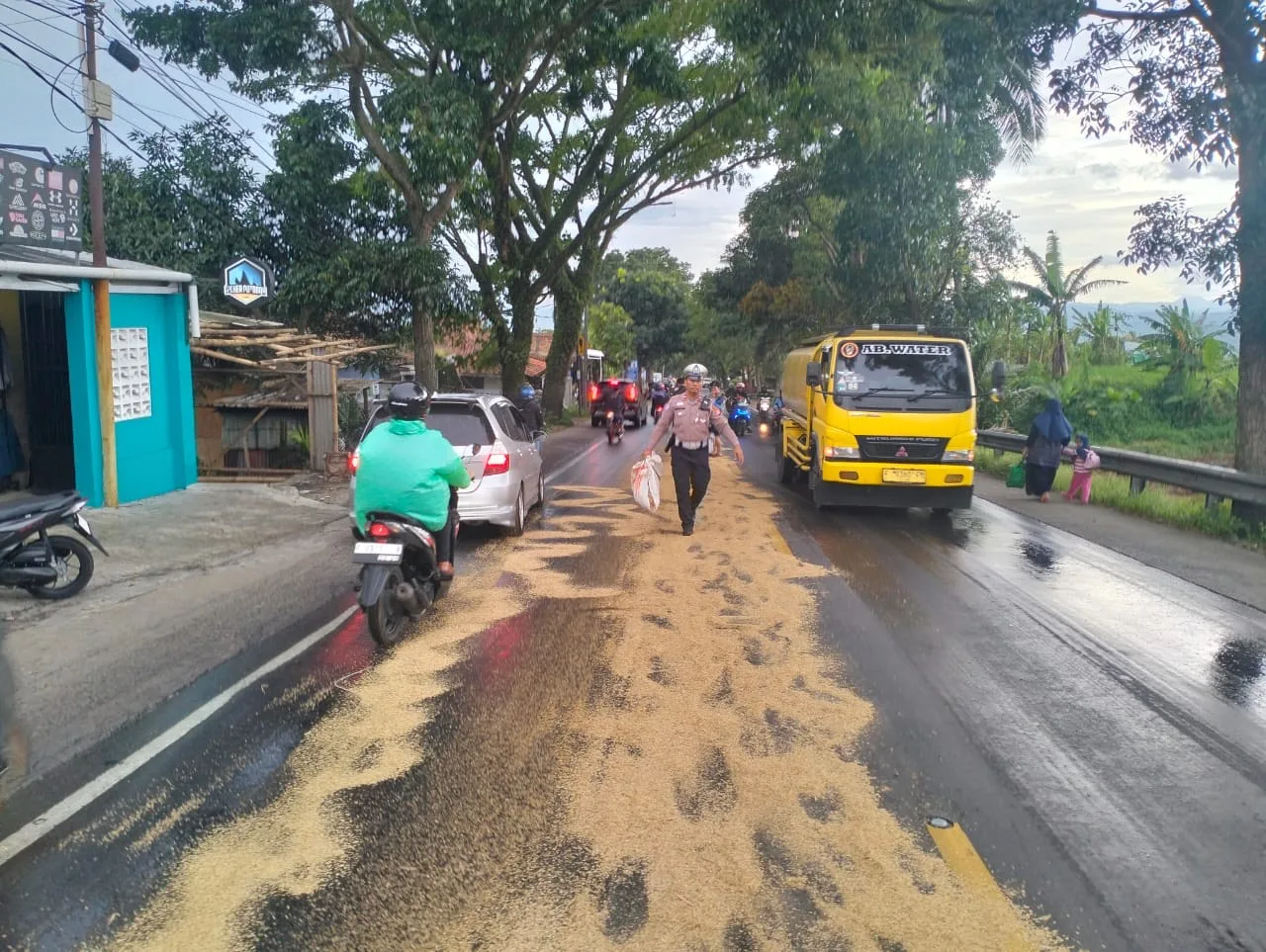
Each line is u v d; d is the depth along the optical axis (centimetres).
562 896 340
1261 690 575
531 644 639
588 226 2566
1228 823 404
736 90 2164
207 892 342
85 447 1148
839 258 2420
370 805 408
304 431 1623
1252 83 1007
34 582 741
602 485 1504
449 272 1822
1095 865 367
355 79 1673
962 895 344
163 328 1295
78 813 402
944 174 1902
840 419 1199
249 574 854
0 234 1045
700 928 323
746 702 532
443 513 677
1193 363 2523
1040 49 1091
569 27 1670
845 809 407
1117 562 959
